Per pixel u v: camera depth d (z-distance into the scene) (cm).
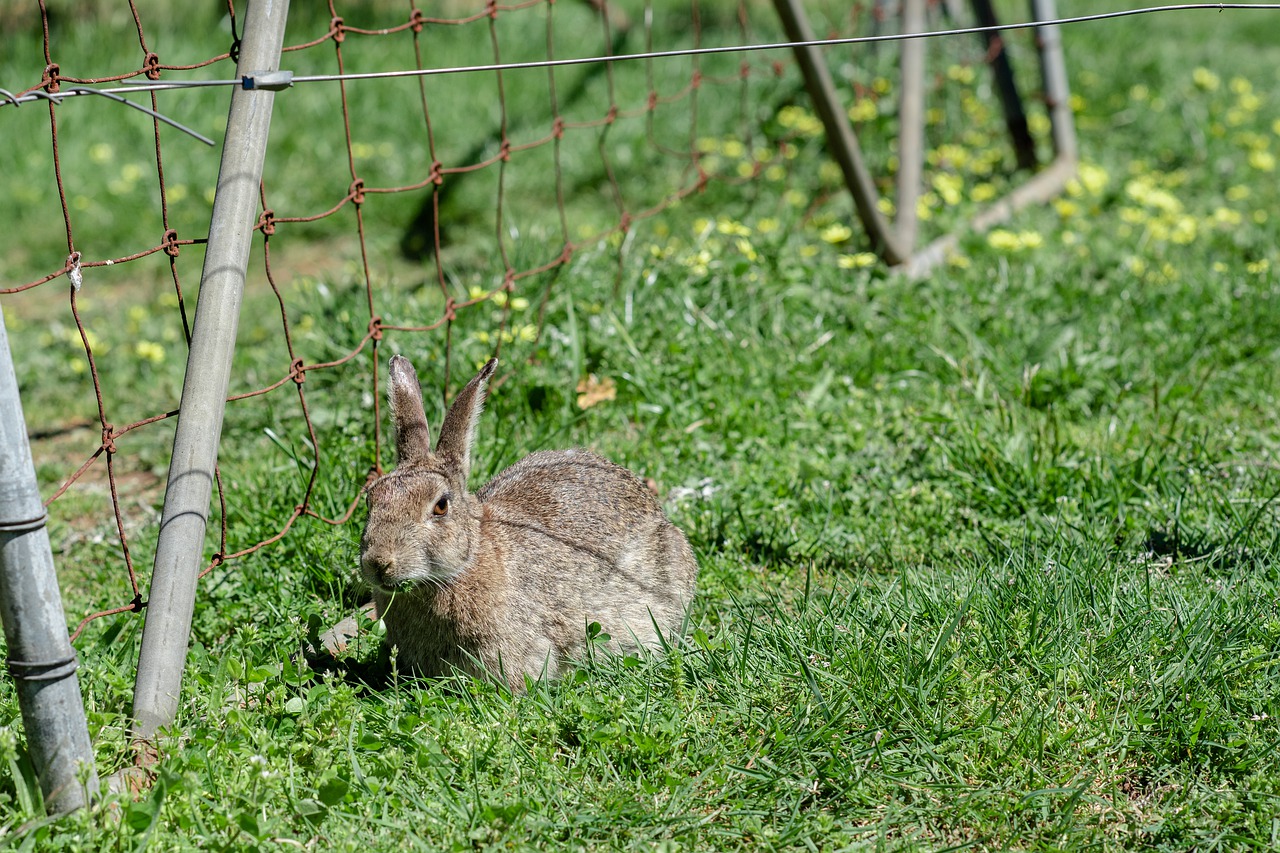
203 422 658
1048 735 634
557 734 648
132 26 2156
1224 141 1841
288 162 1770
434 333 1103
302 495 888
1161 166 1798
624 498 803
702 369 1089
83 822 561
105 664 666
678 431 1021
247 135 679
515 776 616
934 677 669
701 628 767
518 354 1079
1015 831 580
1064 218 1498
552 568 742
